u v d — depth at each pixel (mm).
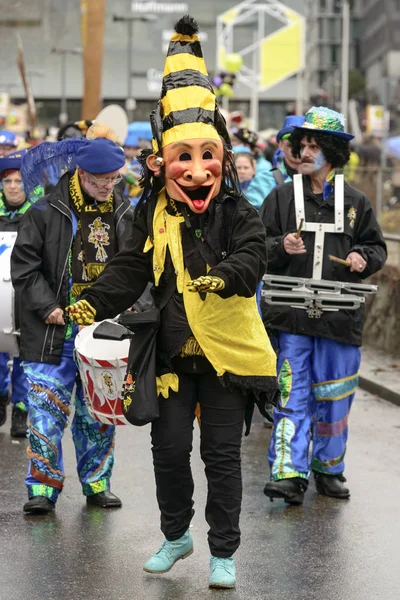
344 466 8359
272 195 8188
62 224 7586
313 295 7918
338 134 7875
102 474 7891
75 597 6043
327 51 57000
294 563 6645
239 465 6152
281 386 8047
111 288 6051
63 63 73188
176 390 6035
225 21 50156
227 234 5984
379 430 10828
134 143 17531
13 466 9141
